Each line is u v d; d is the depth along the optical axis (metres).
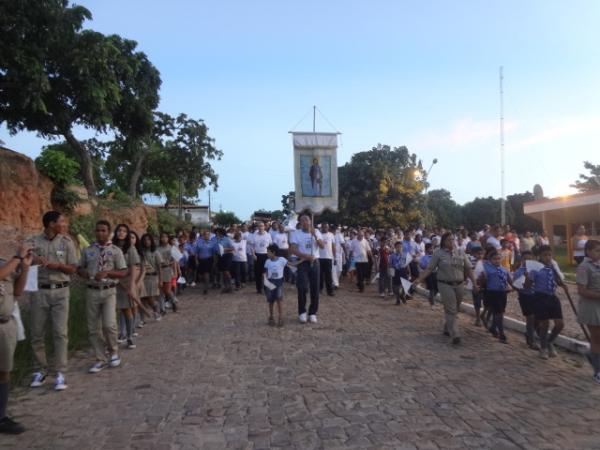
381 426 4.90
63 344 6.39
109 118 19.47
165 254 11.75
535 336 8.39
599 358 6.35
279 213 55.19
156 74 22.44
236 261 16.33
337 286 16.30
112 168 38.09
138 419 5.22
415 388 6.09
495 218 61.22
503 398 5.73
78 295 11.03
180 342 8.86
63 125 19.16
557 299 7.57
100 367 7.13
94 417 5.30
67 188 16.81
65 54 17.34
